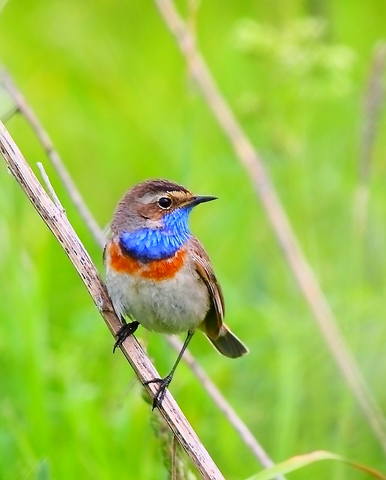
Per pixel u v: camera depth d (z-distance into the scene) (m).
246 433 11.55
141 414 12.66
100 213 17.27
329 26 15.59
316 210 16.12
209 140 17.62
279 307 14.62
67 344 13.97
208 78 14.30
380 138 16.53
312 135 17.03
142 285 10.91
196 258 11.21
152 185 11.17
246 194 16.05
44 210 9.93
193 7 14.38
